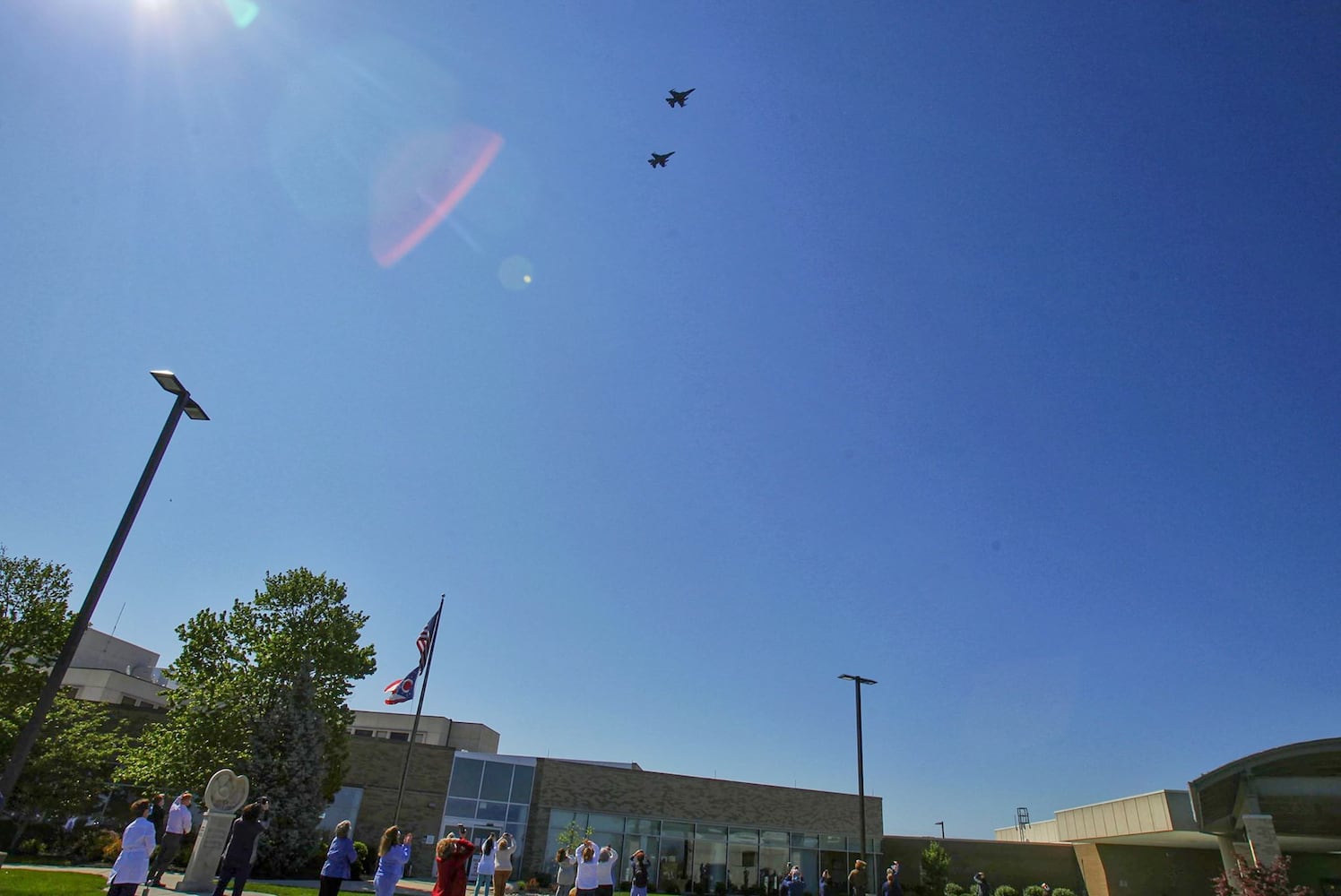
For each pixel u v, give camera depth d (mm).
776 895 45094
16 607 29812
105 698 49969
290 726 30109
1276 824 31516
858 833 48812
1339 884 40844
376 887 13188
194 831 28344
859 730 31609
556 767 43438
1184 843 42844
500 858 20453
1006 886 46375
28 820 27188
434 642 35156
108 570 15023
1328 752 30188
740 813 46438
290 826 29094
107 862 25672
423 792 40500
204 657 30703
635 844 43531
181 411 16656
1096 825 42219
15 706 29094
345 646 32031
